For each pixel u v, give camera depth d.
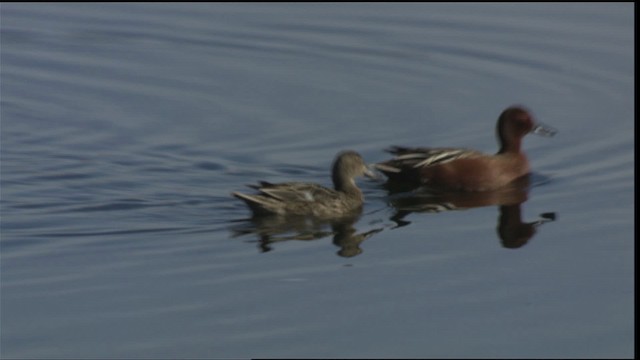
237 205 18.44
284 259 16.42
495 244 16.98
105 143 21.09
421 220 18.00
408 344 14.10
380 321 14.67
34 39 27.12
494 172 19.50
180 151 20.70
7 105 23.11
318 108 22.92
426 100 23.31
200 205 18.38
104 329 14.47
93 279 15.77
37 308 14.97
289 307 15.02
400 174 19.70
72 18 28.47
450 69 24.89
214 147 20.94
